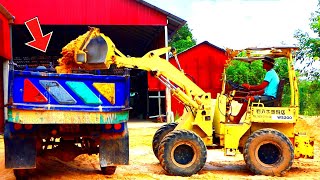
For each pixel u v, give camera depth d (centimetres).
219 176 870
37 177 834
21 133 777
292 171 942
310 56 1800
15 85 734
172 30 2247
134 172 915
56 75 756
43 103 749
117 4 2014
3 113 1777
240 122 945
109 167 859
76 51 878
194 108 938
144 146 1410
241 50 949
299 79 1936
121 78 794
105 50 895
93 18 2005
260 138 885
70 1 1997
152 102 2483
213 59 2302
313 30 1816
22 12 1966
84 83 774
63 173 878
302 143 924
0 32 1675
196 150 877
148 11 2023
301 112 2269
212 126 955
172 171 870
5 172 917
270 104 938
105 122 782
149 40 2519
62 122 757
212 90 2294
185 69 2292
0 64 1806
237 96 950
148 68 938
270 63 960
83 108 770
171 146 873
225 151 918
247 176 872
